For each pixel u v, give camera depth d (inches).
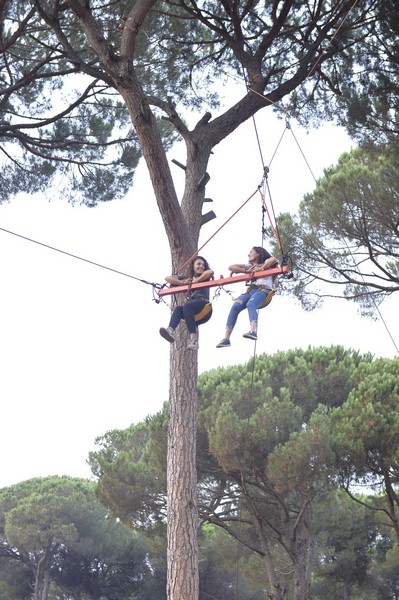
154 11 573.0
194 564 474.6
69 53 502.6
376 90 621.3
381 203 665.6
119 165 740.7
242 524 961.5
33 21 619.5
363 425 738.8
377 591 1214.3
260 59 554.6
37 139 673.6
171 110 527.2
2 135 635.5
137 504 888.9
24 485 1596.9
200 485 898.1
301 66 550.9
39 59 665.0
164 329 408.2
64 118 715.4
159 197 487.8
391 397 767.7
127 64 456.4
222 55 622.5
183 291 413.7
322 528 1097.4
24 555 1560.0
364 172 671.1
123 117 727.1
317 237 738.2
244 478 834.2
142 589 1515.7
